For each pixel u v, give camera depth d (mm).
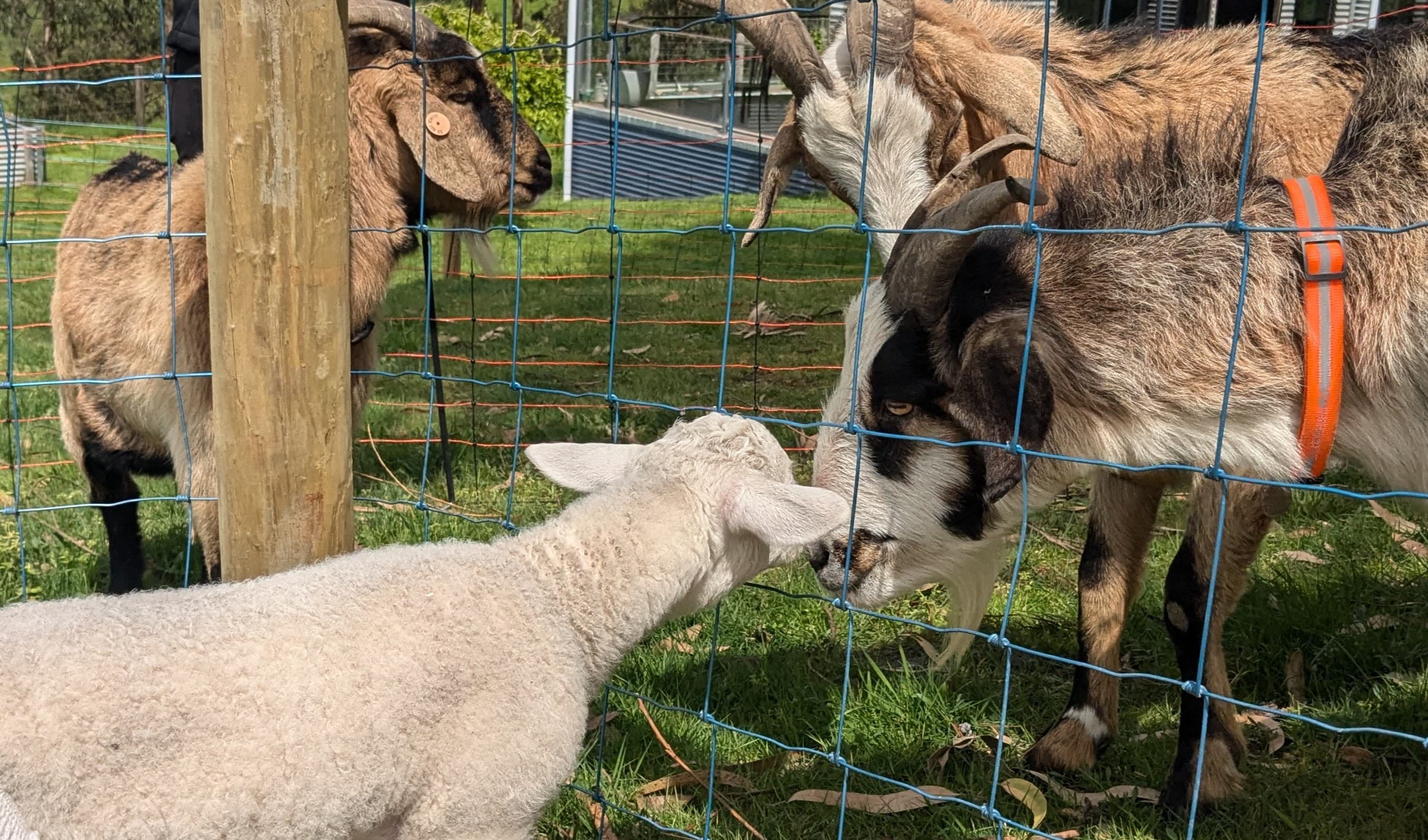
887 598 1057
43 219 3953
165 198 1206
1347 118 1040
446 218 1542
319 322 806
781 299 3096
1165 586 1068
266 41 754
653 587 810
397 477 1791
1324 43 1226
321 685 686
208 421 1187
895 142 1123
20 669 638
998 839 775
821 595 1088
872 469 1021
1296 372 885
